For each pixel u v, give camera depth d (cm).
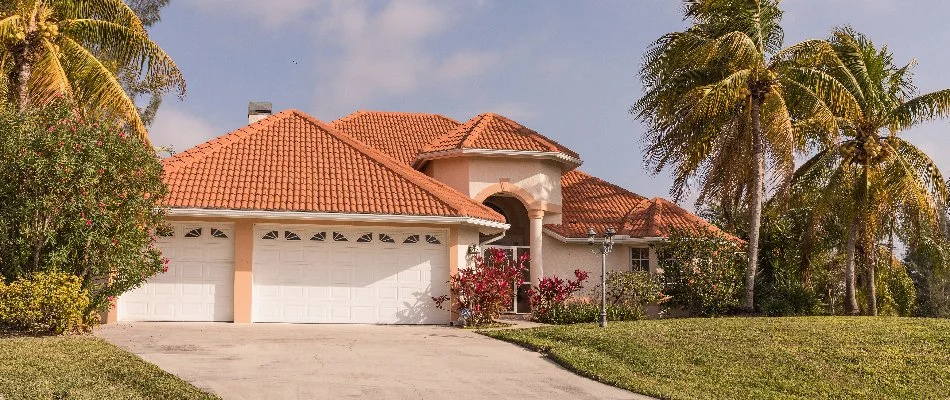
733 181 2508
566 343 1602
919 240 2905
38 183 1491
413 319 2028
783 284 2684
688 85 2589
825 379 1359
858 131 2605
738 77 2352
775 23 2583
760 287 2603
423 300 2038
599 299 2497
